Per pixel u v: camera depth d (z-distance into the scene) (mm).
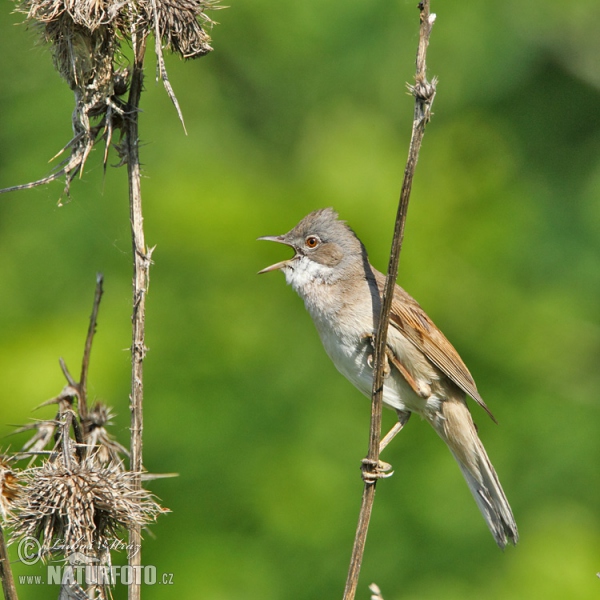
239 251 11695
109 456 6234
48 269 12305
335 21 13797
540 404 12367
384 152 12758
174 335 11602
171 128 13258
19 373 11156
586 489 12008
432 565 11500
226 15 13727
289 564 11266
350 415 11805
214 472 11273
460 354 12344
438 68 14047
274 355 11742
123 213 12258
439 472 11750
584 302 12898
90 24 5770
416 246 11891
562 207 13664
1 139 13109
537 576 11297
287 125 13953
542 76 14406
